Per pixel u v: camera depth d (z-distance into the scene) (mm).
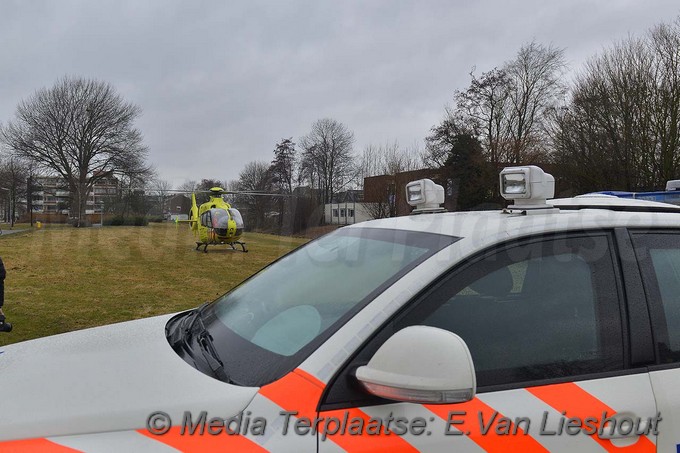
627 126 24594
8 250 18484
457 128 37688
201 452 1415
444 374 1417
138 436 1451
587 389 1799
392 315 1657
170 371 1770
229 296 2582
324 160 48312
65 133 54031
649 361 1938
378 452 1481
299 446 1446
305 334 1779
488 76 41344
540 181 2186
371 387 1474
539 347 1842
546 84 40406
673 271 2150
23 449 1406
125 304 9773
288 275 2402
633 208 2479
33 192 54062
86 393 1626
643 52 25125
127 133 56094
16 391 1682
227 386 1632
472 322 1774
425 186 2707
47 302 9586
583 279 1990
